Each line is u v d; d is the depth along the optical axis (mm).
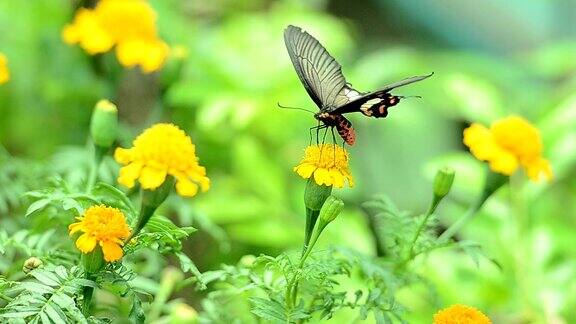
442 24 2740
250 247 1923
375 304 1422
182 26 1992
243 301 1548
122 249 1368
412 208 2260
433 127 2314
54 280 1365
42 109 1967
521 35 2680
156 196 1362
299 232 1882
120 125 1747
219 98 1893
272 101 1940
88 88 1926
